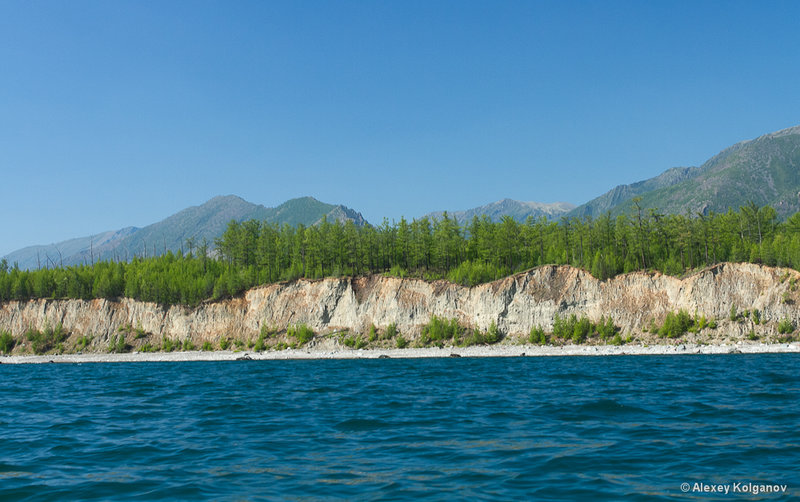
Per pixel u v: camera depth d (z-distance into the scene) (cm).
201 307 19088
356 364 12500
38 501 2278
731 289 15238
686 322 15025
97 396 6203
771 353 12925
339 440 3425
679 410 4231
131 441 3506
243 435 3638
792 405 4328
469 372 8944
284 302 18650
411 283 17962
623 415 4059
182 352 17762
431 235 19875
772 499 2116
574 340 15662
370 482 2453
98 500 2272
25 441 3566
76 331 19650
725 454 2820
